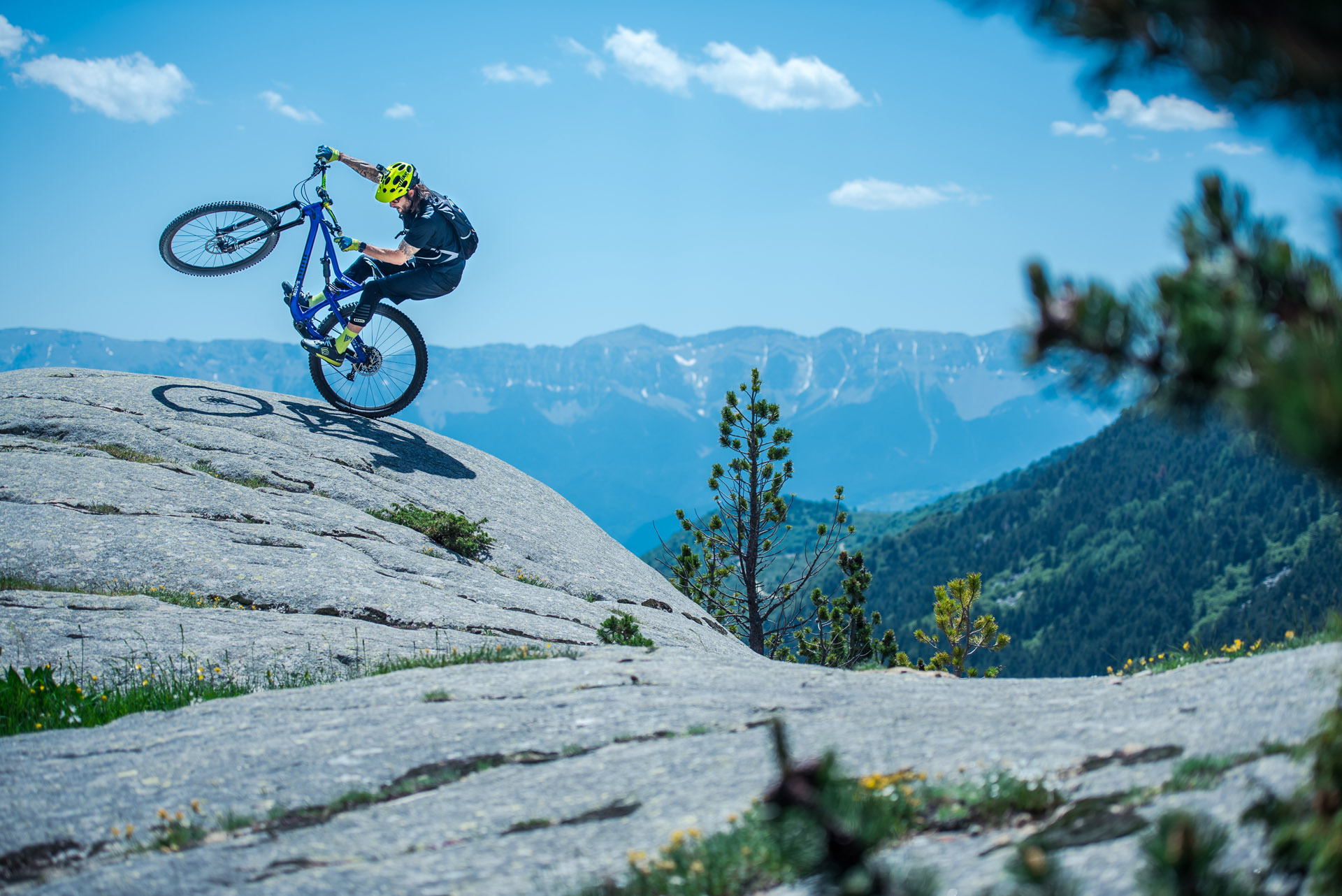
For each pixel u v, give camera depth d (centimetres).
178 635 998
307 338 1527
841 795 244
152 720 712
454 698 697
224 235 1479
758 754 518
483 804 491
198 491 1366
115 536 1198
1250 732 436
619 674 759
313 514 1407
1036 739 495
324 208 1485
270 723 665
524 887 394
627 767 522
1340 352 197
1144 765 429
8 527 1176
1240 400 208
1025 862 256
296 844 457
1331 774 287
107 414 1566
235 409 1691
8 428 1473
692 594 2386
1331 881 266
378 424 1819
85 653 940
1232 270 238
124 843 477
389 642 1042
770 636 2394
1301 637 653
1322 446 185
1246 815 342
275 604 1123
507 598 1280
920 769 465
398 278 1492
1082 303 233
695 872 379
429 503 1611
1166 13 202
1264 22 191
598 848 425
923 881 232
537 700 680
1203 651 746
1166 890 252
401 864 426
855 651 2119
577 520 1903
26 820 506
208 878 424
